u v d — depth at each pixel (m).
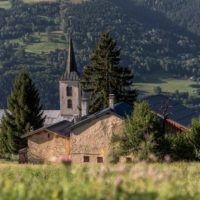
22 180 29.12
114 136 115.81
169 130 154.50
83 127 137.75
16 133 186.25
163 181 25.42
